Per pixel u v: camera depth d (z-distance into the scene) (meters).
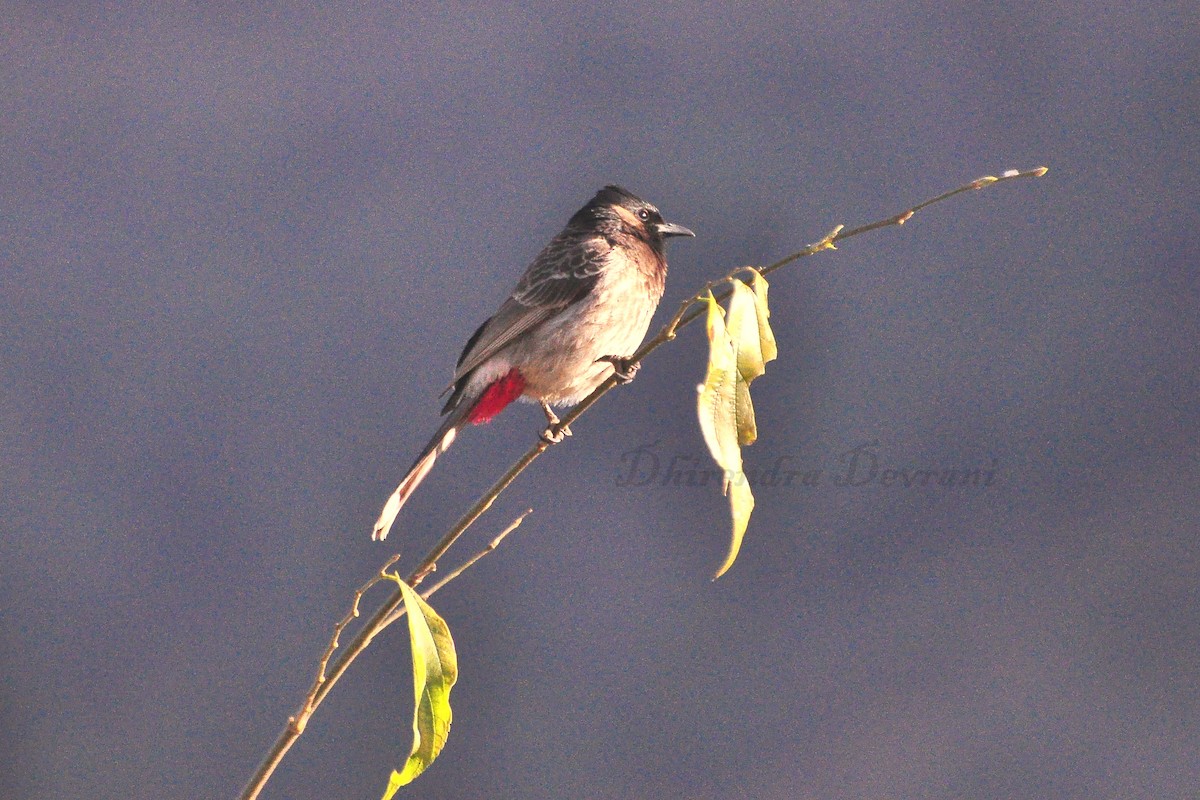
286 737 4.33
